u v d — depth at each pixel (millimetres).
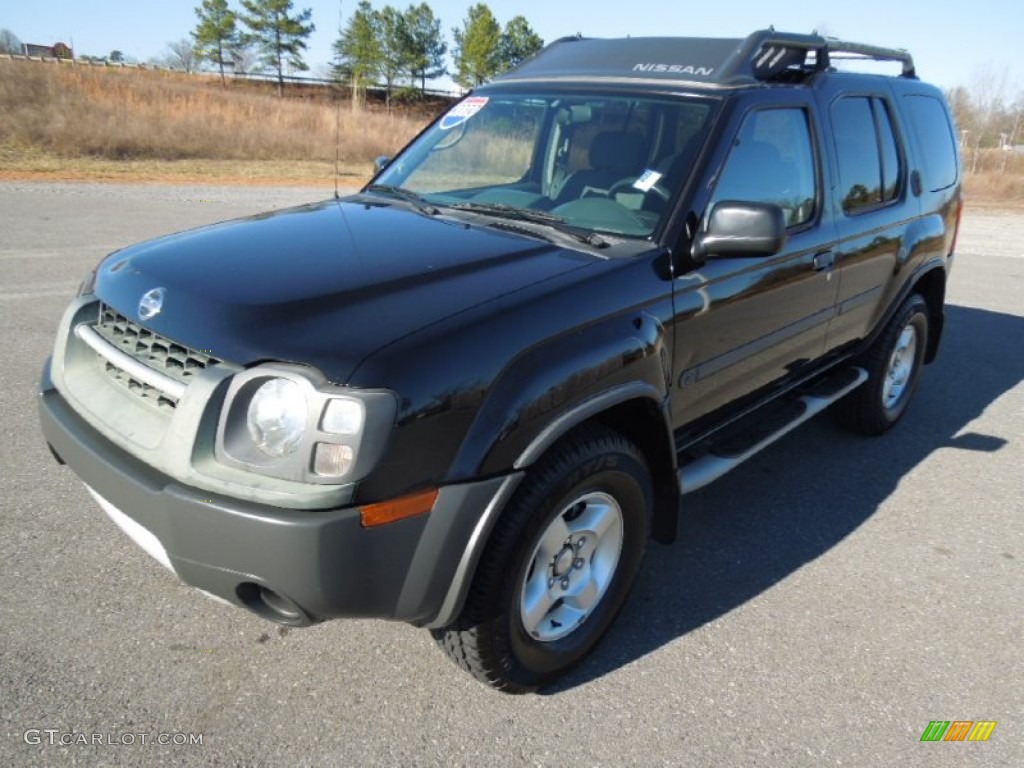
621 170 3244
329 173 20328
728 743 2545
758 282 3346
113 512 2428
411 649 2875
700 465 3336
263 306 2254
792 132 3629
